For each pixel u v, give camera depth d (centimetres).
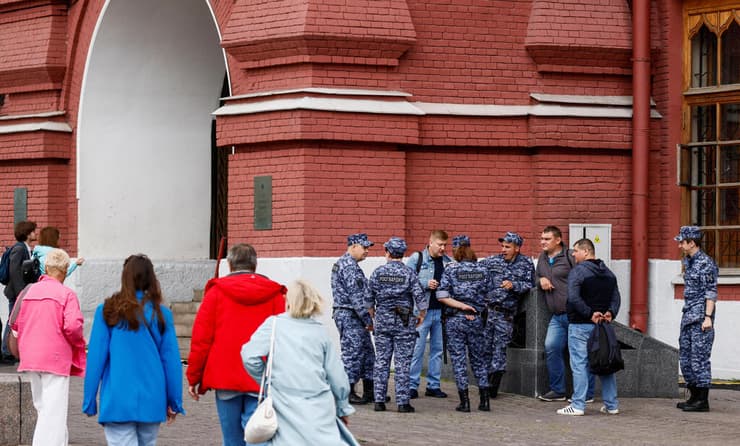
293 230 1642
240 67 1712
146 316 866
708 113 1702
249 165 1698
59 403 1015
